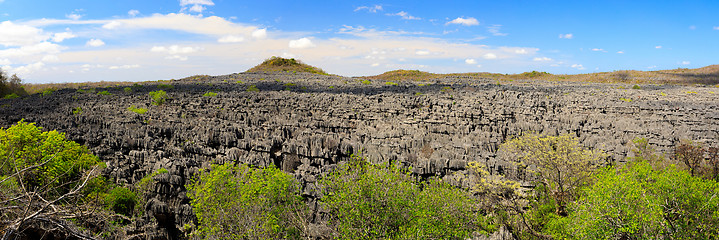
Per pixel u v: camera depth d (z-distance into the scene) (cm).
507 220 3503
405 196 2847
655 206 2475
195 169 4372
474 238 2869
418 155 4481
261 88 10325
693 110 6081
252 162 4453
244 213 2997
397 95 8312
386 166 3606
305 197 3494
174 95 8812
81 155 4403
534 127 5297
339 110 7081
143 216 3931
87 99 8488
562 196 3653
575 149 4044
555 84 11769
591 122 5669
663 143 4444
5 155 3422
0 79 11406
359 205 2755
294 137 5344
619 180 2698
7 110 7106
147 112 6988
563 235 3012
